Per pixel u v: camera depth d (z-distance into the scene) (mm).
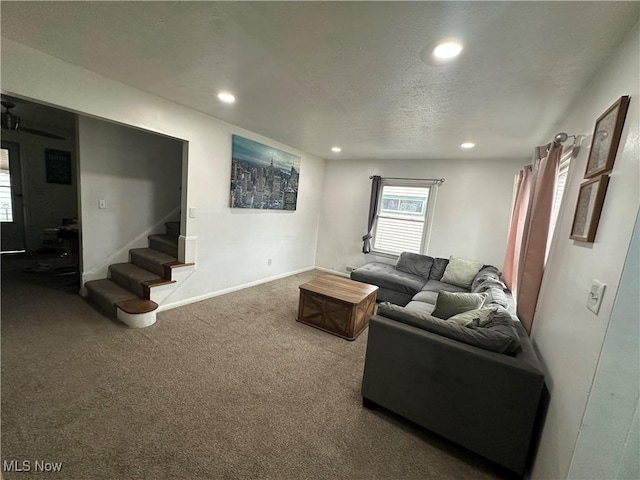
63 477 1245
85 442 1422
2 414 1534
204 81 2115
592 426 952
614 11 1058
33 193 4922
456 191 4191
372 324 1772
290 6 1212
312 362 2350
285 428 1639
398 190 4672
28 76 1791
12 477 1229
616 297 886
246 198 3725
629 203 900
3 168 4680
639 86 970
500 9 1117
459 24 1235
